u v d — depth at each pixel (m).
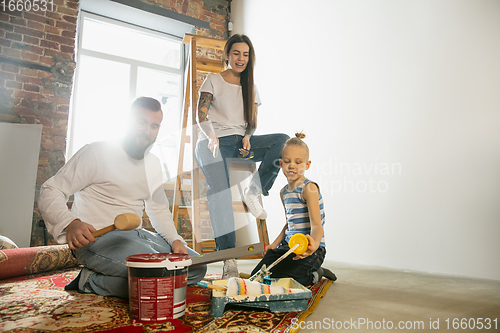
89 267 1.23
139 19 3.83
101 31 3.89
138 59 3.95
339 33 2.69
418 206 2.02
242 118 1.74
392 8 2.29
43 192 1.15
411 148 2.09
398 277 1.73
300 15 3.11
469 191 1.79
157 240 1.34
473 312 1.05
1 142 2.82
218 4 4.21
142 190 1.33
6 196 2.75
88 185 1.27
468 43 1.85
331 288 1.43
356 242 2.38
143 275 0.89
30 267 1.70
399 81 2.20
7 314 0.96
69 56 3.27
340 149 2.58
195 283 1.36
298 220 1.44
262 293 1.00
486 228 1.71
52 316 0.94
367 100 2.40
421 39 2.09
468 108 1.82
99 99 3.63
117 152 1.27
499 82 1.70
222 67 2.41
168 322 0.88
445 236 1.88
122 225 0.99
